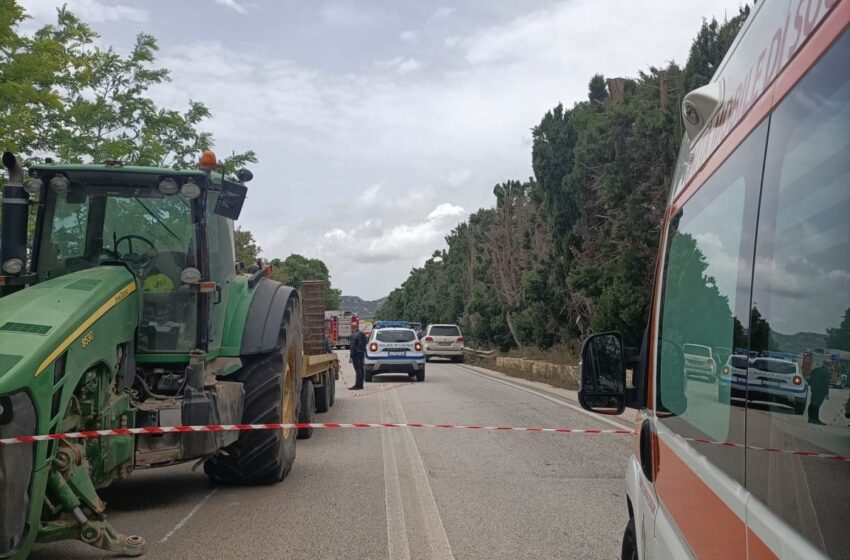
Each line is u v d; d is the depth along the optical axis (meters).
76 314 5.46
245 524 6.77
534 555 5.86
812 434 1.62
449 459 9.90
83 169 7.10
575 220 20.27
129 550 5.67
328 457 10.15
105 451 5.86
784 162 1.89
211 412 6.88
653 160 15.57
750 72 2.37
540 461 9.69
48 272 7.02
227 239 8.27
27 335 4.98
